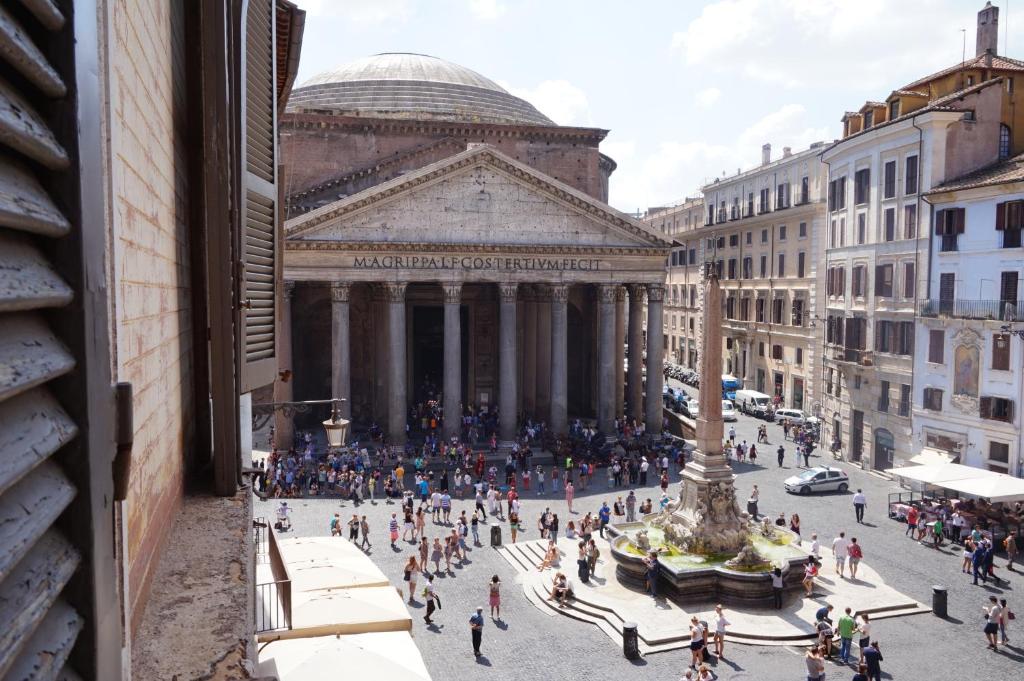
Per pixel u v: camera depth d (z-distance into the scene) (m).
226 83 5.80
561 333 49.84
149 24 4.62
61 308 1.86
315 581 20.02
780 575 26.19
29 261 1.71
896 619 25.88
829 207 51.97
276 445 46.44
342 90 68.00
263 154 8.18
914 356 42.56
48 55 1.82
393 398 47.78
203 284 6.89
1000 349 37.00
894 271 44.56
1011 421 36.44
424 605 27.30
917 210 42.47
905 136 43.44
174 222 5.73
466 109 67.00
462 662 23.09
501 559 32.06
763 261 67.94
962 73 44.62
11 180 1.63
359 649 15.66
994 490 32.72
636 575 28.20
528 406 57.00
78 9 1.88
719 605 23.55
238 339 6.29
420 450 49.00
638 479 44.59
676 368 85.00
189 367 6.73
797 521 33.16
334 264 46.09
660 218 95.31
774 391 66.62
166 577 4.43
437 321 61.12
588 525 33.16
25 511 1.58
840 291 50.53
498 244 48.09
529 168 48.56
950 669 22.38
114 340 2.96
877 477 45.31
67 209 1.86
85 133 1.92
